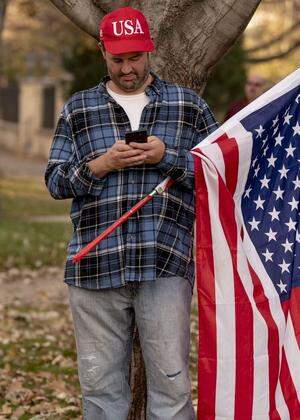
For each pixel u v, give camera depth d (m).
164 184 5.96
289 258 6.18
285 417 6.03
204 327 6.00
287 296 6.14
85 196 6.07
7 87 60.00
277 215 6.20
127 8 5.96
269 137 6.21
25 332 13.02
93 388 6.18
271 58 28.19
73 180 5.95
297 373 6.07
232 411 5.99
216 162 6.01
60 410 9.12
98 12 7.05
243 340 5.99
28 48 39.34
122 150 5.76
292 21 36.72
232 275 6.01
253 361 6.00
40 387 10.25
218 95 27.91
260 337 6.01
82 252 5.91
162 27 6.85
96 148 6.05
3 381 10.37
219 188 6.02
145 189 5.99
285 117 6.25
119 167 5.84
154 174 6.00
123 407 6.23
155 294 5.99
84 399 6.26
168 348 6.00
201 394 6.01
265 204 6.20
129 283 6.01
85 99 6.16
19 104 58.66
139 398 7.02
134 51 5.86
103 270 6.00
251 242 6.16
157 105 6.08
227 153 6.04
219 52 6.97
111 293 6.07
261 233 6.18
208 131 6.25
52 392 10.02
